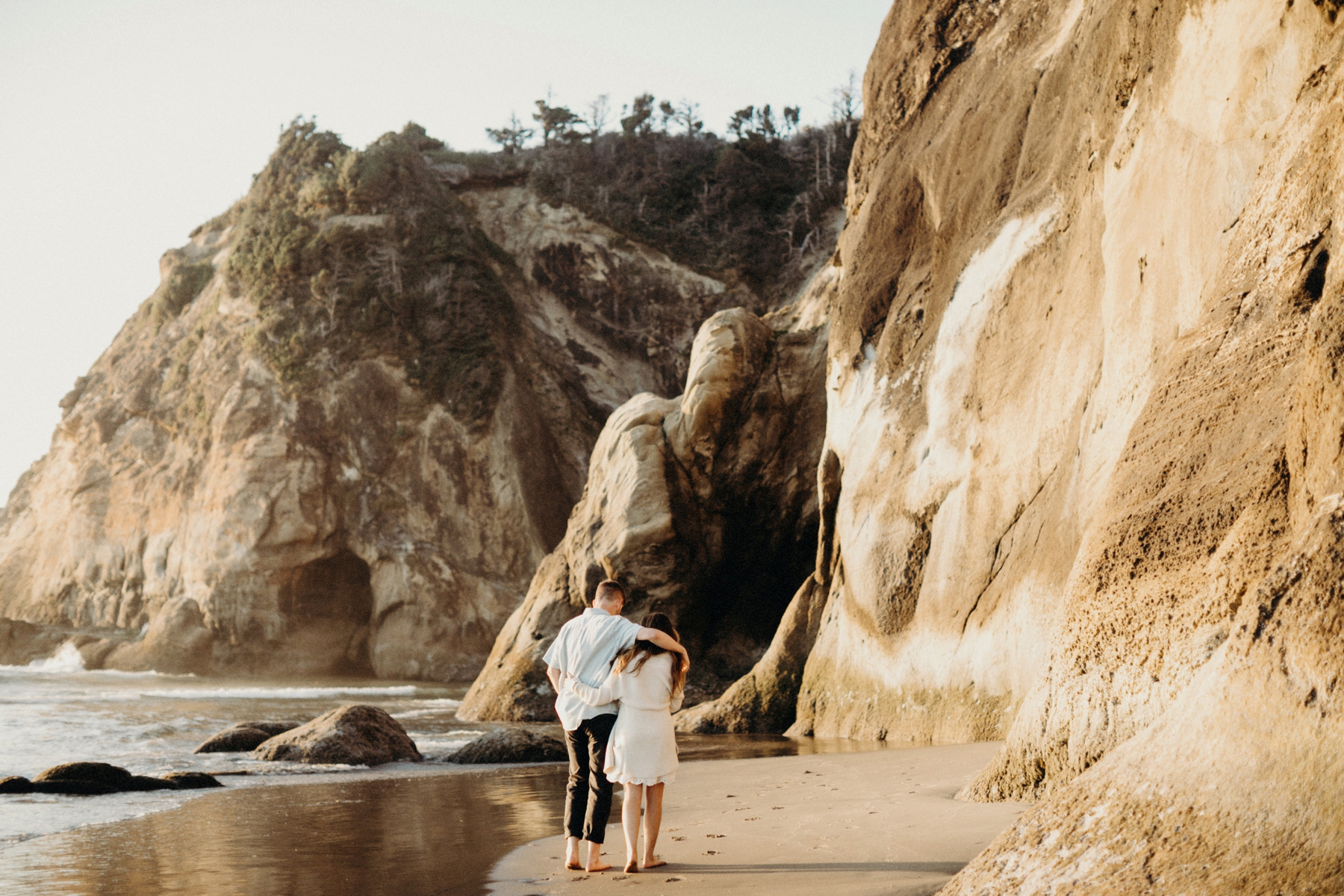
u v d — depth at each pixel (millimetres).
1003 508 10445
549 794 8125
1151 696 4730
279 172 49938
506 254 51719
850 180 17703
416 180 49719
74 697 24453
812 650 14305
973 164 13375
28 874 4945
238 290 47031
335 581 42281
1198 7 8109
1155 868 2693
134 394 48750
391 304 44719
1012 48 13805
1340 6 6156
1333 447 3410
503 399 44188
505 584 41219
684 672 4977
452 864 5023
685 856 4883
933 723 10781
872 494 13180
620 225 52094
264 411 42812
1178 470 5262
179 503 44312
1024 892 2959
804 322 22078
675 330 49812
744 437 20250
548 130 62188
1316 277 5039
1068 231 10555
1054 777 5301
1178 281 7758
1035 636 9211
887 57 16688
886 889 3740
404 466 42438
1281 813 2543
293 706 22188
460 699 27594
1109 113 9945
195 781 8867
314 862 5164
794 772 8273
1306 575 2781
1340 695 2566
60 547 48656
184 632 40719
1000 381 11078
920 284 14102
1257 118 7031
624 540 19391
